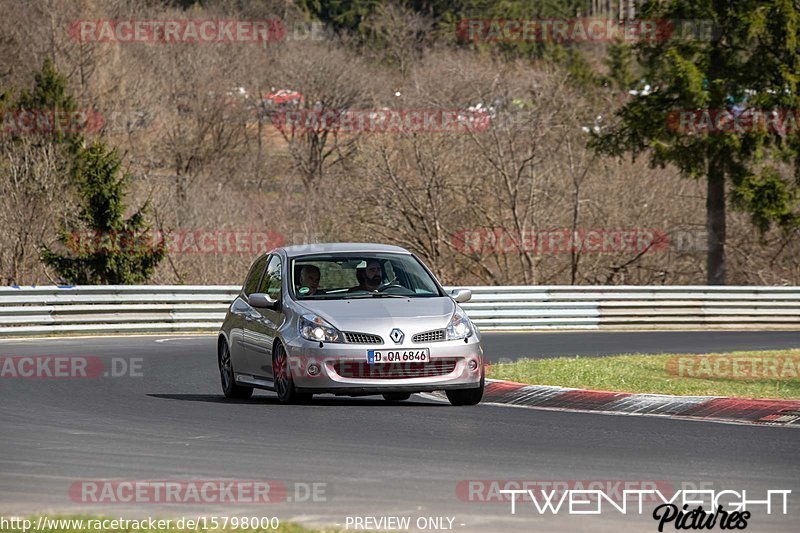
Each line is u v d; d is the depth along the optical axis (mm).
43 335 87562
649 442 38375
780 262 167750
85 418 43938
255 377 50250
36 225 146000
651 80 144000
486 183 160500
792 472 33000
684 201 170250
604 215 164250
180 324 93375
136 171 184000
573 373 56938
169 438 38750
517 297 99938
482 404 48969
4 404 48438
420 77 180500
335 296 49062
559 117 160500
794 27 138125
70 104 175500
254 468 33125
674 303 104562
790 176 161125
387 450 36344
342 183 171125
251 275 54469
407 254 51812
